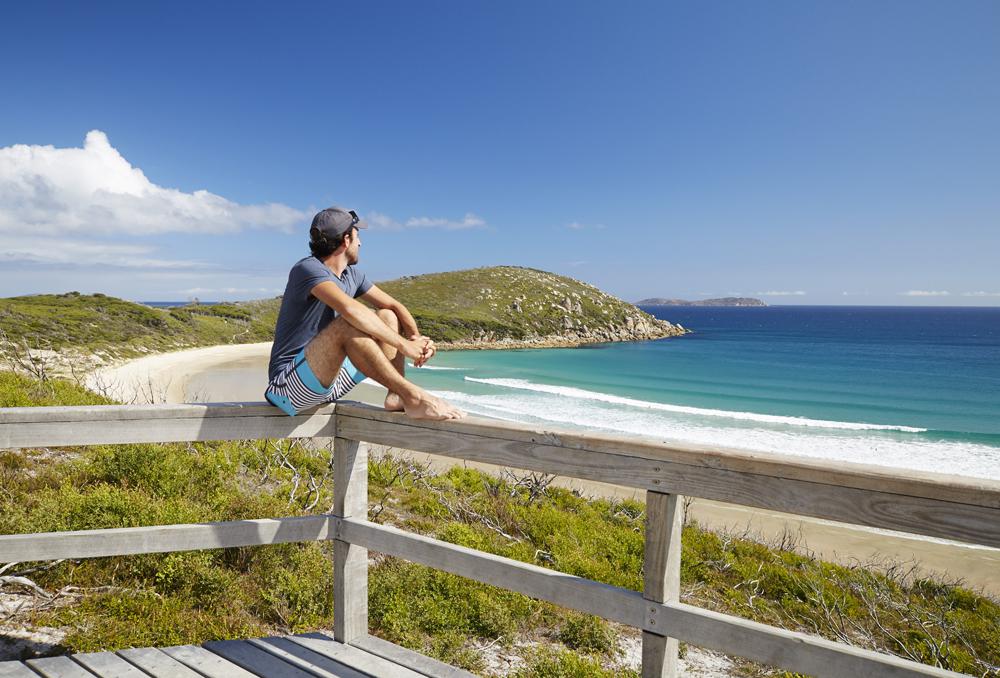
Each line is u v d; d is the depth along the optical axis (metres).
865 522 1.56
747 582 7.66
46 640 3.04
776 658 1.67
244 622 3.69
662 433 28.39
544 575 2.10
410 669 2.45
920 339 116.69
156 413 2.38
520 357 77.19
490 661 4.27
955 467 23.00
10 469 5.61
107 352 54.19
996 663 6.37
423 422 2.41
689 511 15.16
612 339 112.88
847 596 7.83
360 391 41.16
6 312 56.75
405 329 2.84
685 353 84.06
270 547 4.70
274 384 2.49
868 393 45.00
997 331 147.25
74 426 2.30
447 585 4.96
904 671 1.48
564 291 132.62
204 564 4.10
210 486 6.24
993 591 10.68
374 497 8.83
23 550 2.34
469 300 120.81
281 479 7.89
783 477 1.67
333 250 2.61
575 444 2.04
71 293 78.19
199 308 99.75
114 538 2.42
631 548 7.99
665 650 1.87
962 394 44.84
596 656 4.49
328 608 4.09
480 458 2.28
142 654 2.55
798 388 47.44
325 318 2.58
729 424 31.22
